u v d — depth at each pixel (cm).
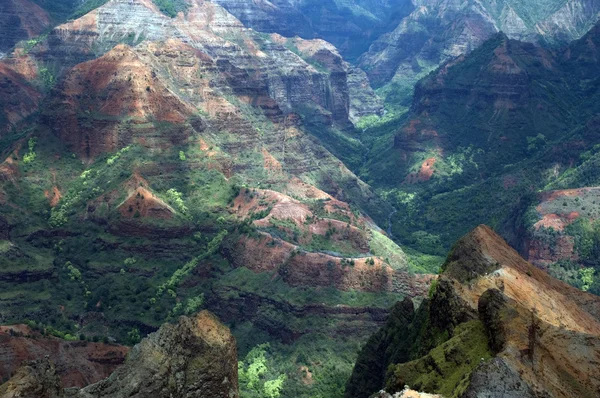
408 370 8231
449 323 9700
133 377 6656
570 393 6875
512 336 7481
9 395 5981
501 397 6556
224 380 6981
